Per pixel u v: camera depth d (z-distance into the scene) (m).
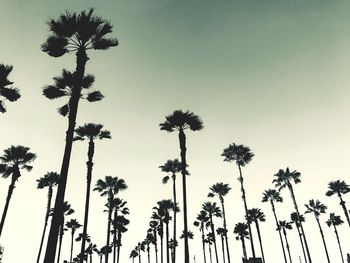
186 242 19.83
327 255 55.44
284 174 46.22
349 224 46.50
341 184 48.78
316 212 59.19
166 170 41.06
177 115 24.20
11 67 19.19
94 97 16.98
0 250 28.09
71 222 56.84
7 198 27.81
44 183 39.38
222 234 61.91
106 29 16.28
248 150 39.78
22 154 30.52
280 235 55.44
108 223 35.41
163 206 49.69
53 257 10.99
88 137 25.62
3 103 19.62
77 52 15.60
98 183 37.84
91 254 66.50
